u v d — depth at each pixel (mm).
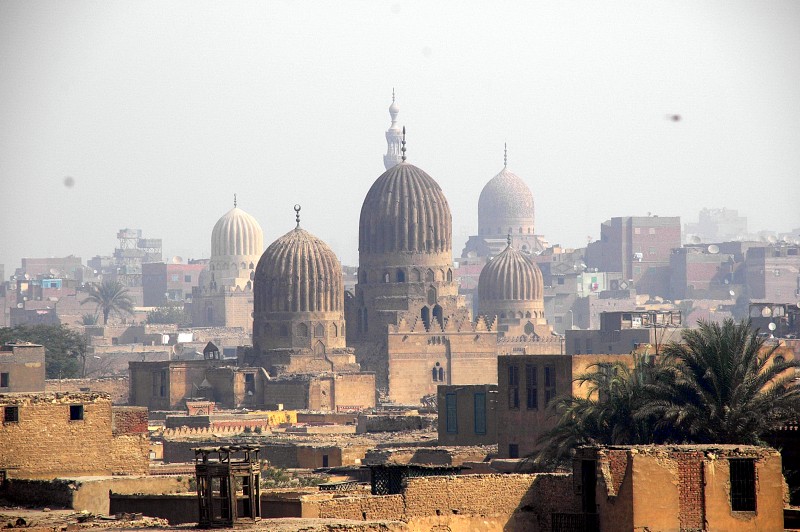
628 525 192500
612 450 196500
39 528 181625
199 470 179125
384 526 179875
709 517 194750
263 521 180750
